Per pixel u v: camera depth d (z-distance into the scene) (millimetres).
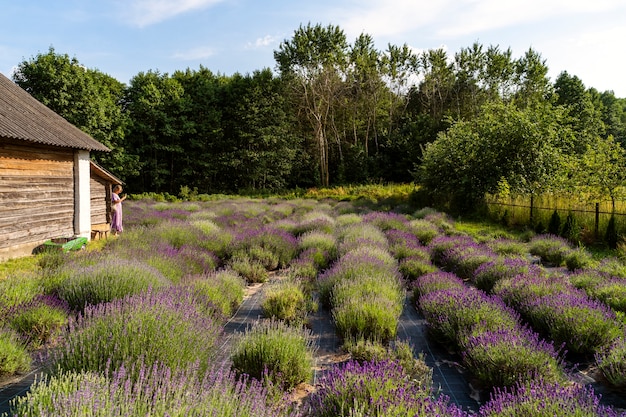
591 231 13477
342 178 43750
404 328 6273
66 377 3268
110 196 16219
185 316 4637
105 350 3785
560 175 19484
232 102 44156
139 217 17812
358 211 23234
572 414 3053
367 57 47125
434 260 11273
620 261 9914
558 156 20391
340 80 46438
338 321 5836
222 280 7480
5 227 10375
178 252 9617
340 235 13023
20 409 2957
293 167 46156
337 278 7504
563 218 15250
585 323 5191
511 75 46969
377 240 11781
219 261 10523
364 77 47500
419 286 7504
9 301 5750
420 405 3236
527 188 19797
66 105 31547
